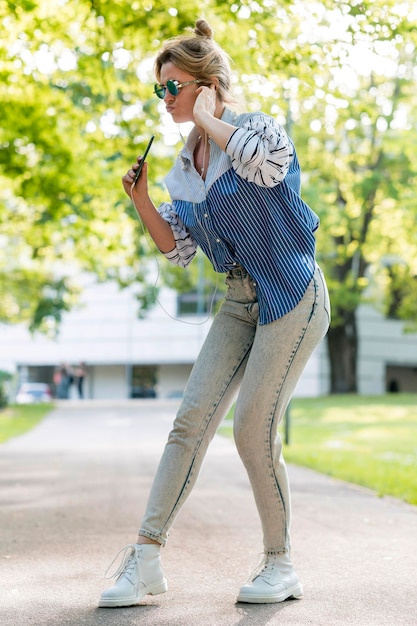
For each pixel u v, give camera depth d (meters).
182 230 4.28
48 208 15.77
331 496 8.78
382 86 27.36
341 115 11.77
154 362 55.31
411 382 54.53
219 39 10.87
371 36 9.77
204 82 3.96
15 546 5.79
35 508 7.91
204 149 3.96
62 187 15.36
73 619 3.72
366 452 15.03
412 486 9.40
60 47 12.59
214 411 4.06
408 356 52.28
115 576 4.05
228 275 4.08
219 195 3.84
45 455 15.26
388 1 9.65
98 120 14.31
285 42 10.62
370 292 44.06
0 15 11.55
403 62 20.95
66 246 20.02
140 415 32.31
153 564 4.02
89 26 11.73
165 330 54.94
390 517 7.15
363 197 33.09
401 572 4.78
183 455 4.04
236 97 4.04
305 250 3.93
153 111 13.76
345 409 31.17
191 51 3.94
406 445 17.02
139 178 4.19
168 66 3.96
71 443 18.97
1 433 22.66
